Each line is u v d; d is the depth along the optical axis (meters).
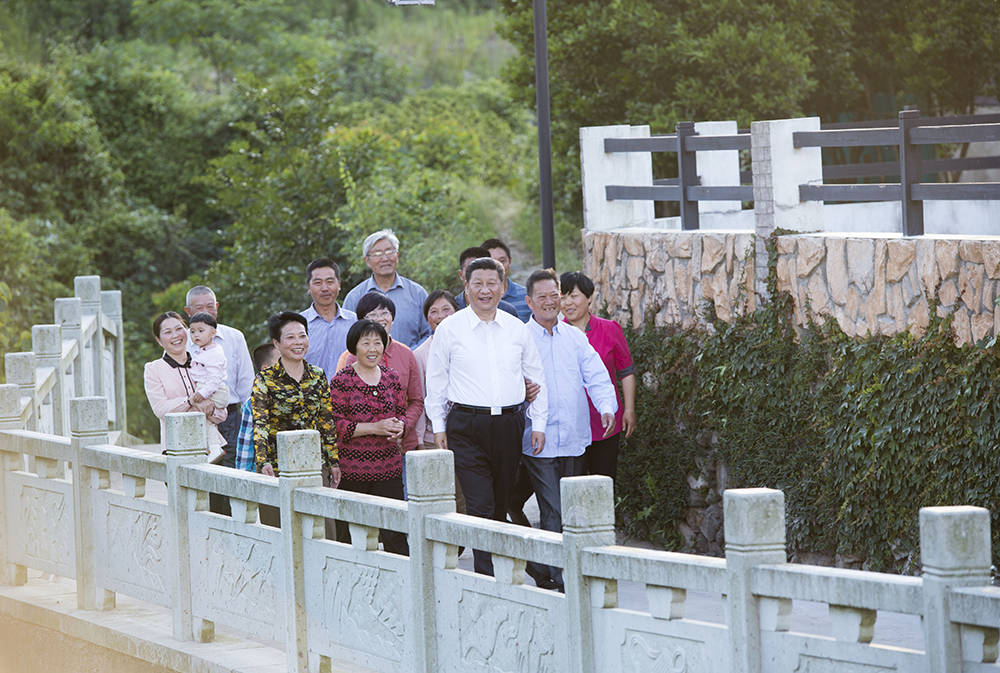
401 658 13.28
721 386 21.81
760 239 21.17
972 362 17.45
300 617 14.64
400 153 52.25
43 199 63.31
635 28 39.94
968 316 17.62
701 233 22.45
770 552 9.86
